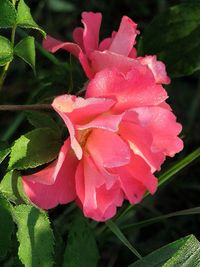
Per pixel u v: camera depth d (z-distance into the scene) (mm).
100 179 286
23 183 298
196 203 508
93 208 294
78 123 287
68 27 548
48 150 300
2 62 303
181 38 401
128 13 560
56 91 374
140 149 292
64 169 301
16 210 293
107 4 558
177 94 537
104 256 468
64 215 419
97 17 325
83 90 310
